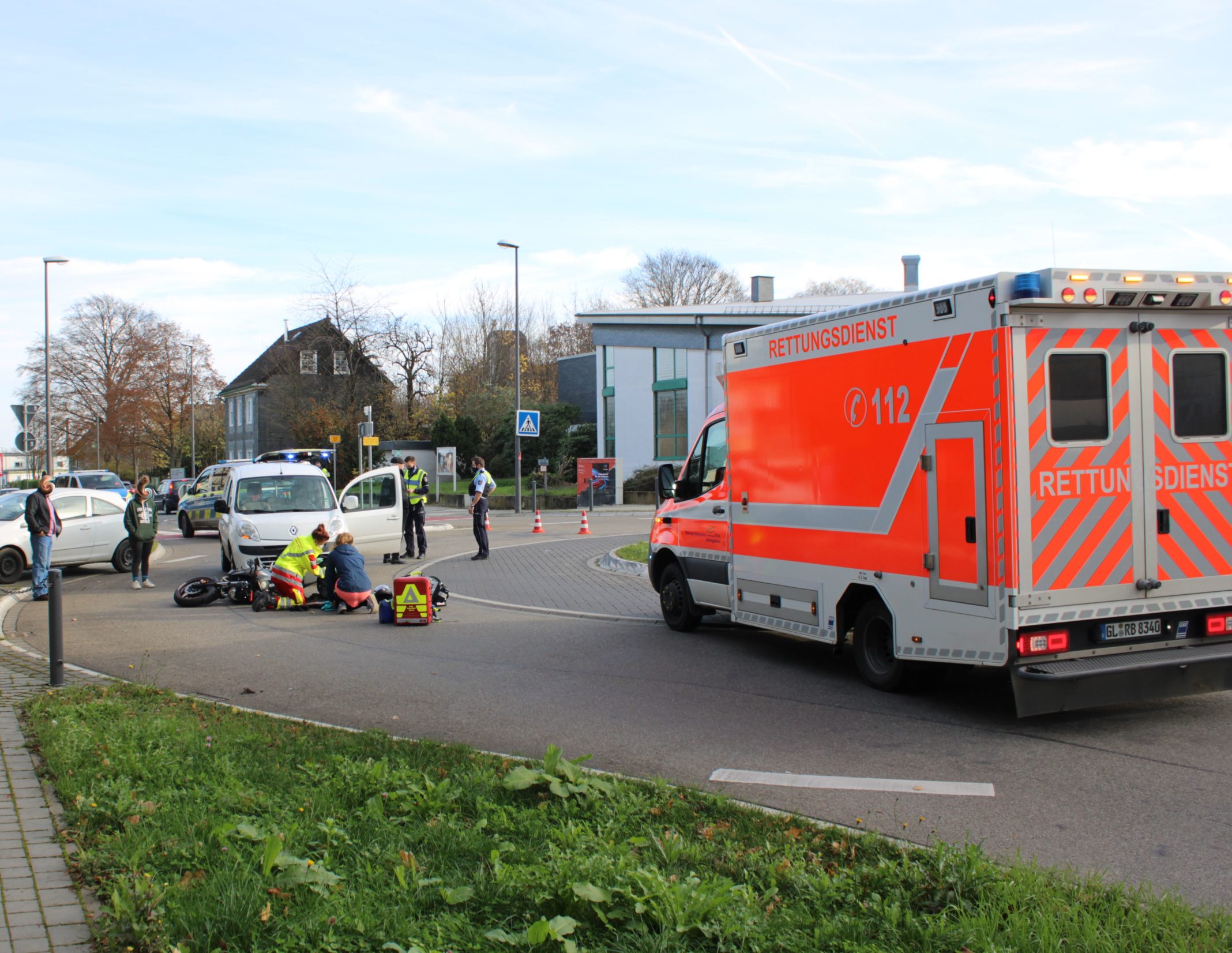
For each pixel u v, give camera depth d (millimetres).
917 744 6551
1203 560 6883
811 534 8484
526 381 60969
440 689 8492
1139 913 3711
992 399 6508
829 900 3900
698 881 3928
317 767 5668
